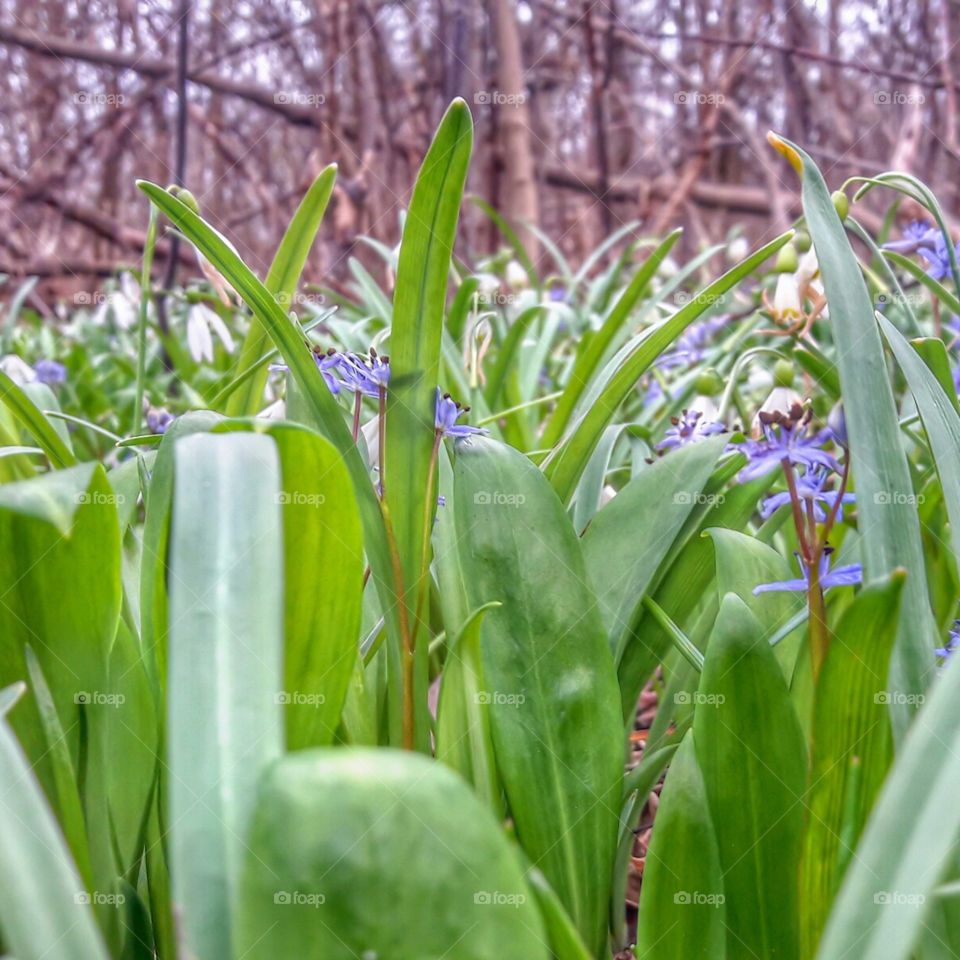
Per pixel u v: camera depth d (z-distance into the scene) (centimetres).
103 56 143
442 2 117
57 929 14
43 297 155
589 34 124
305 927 14
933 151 125
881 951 15
